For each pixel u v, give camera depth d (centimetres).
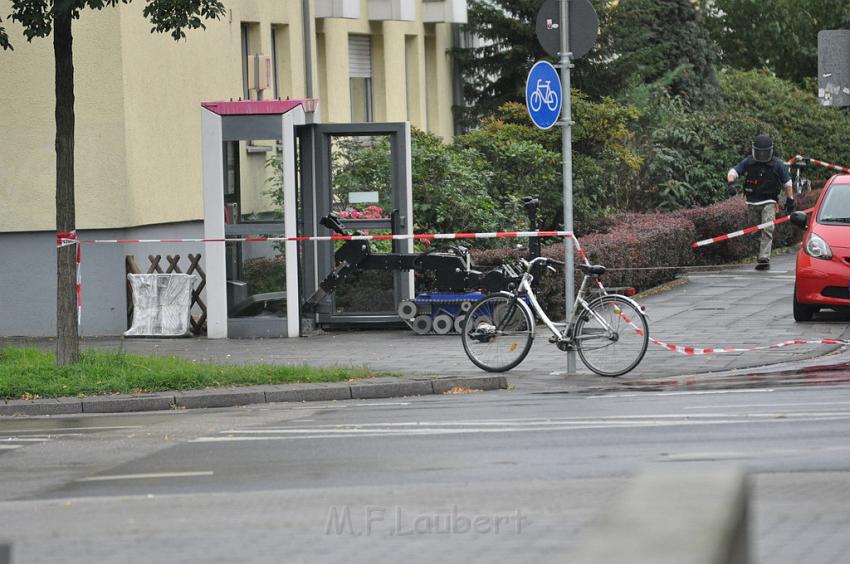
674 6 9050
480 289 3956
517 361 3156
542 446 2002
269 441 2172
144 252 4425
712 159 7506
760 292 4800
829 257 3925
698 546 466
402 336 3981
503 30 6931
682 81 8919
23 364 3078
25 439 2339
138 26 4391
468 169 5031
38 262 4309
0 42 3100
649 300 4644
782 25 10956
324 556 1295
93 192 4262
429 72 7019
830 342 3506
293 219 4041
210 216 4069
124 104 4259
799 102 8781
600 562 461
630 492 498
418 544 1333
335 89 6138
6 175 4303
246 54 5466
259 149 4041
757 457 1830
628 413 2378
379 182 4212
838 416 2248
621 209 6819
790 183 5556
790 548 1259
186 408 2819
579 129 6153
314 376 2964
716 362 3225
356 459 1939
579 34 3147
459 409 2550
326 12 5938
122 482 1816
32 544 1408
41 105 4281
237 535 1414
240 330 4078
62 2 2866
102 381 2906
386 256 4012
